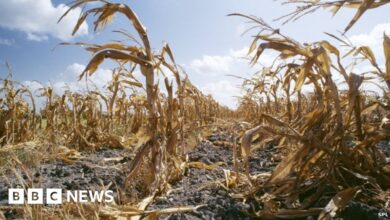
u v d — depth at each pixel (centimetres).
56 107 595
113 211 194
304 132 239
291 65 259
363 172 219
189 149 347
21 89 538
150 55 267
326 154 221
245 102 909
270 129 212
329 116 235
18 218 194
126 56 255
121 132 658
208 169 342
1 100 530
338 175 225
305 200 203
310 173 239
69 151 437
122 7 257
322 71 217
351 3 185
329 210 173
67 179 300
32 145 425
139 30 265
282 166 212
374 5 166
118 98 677
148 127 269
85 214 188
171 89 294
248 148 207
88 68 245
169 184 279
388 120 231
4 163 347
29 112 548
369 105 239
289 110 491
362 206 192
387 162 230
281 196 214
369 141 221
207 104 979
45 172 329
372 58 226
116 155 449
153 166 262
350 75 217
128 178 249
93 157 432
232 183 256
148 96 273
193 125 353
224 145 509
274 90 615
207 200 225
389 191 203
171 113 296
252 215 197
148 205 226
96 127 598
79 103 610
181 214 199
